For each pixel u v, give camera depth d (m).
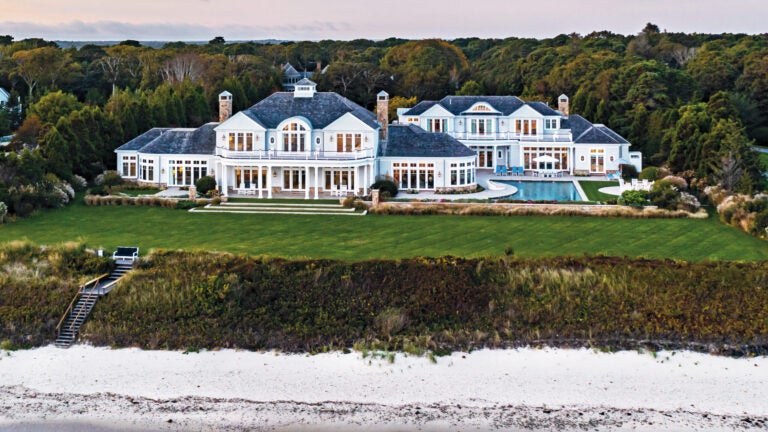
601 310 43.69
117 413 34.34
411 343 41.41
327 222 61.72
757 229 55.97
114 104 93.50
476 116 96.88
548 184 83.12
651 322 42.72
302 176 76.12
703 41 180.12
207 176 76.19
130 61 148.62
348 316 43.50
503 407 34.84
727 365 38.97
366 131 75.06
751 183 67.75
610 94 116.62
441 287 45.06
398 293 44.84
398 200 69.69
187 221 62.09
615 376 37.91
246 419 33.81
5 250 49.75
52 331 42.72
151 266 47.84
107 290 45.22
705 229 58.69
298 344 41.56
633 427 33.03
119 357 40.25
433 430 32.84
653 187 67.94
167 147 79.44
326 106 78.94
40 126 91.31
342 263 47.00
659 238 55.62
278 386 37.06
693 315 42.88
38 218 62.69
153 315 43.53
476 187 78.94
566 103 99.94
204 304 44.06
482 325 43.03
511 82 143.00
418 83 142.25
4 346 41.25
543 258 48.19
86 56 155.12
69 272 47.22
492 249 52.28
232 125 76.06
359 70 144.12
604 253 51.22
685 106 100.38
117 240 54.78
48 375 38.12
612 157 90.94
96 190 73.38
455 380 37.59
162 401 35.53
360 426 33.19
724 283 44.72
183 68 143.62
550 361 39.59
